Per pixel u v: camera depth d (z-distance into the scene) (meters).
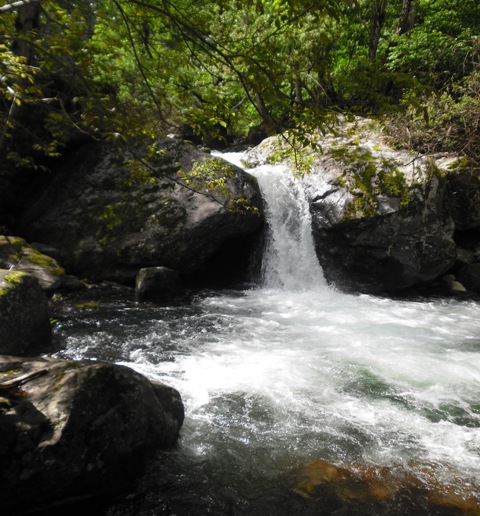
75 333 6.09
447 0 16.50
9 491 2.51
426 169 9.09
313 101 2.78
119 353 5.52
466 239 10.26
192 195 8.58
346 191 8.86
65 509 2.78
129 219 8.59
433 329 6.92
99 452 2.81
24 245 8.06
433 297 8.91
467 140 10.08
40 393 2.85
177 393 3.72
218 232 8.50
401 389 4.77
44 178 9.42
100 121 3.22
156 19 3.05
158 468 3.22
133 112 3.39
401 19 16.50
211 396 4.45
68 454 2.66
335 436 3.83
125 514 2.84
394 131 10.45
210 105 3.34
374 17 15.28
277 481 3.24
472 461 3.54
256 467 3.38
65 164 9.34
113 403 2.98
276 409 4.24
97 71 3.15
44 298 5.66
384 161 9.29
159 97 3.22
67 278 7.85
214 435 3.76
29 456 2.56
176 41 3.29
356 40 16.33
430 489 3.20
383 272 8.73
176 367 5.16
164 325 6.59
